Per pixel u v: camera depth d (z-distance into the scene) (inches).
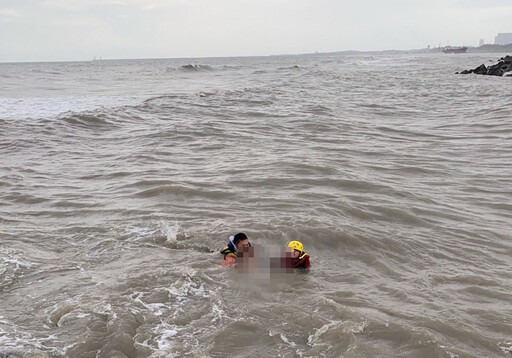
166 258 259.4
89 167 479.2
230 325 190.2
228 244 257.4
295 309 204.1
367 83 1638.8
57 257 261.6
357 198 374.9
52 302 207.3
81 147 578.9
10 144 575.8
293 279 237.9
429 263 265.6
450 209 359.3
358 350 173.3
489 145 586.6
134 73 3011.8
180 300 211.2
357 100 1101.7
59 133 647.8
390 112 908.6
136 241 285.1
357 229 306.0
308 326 190.7
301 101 1066.1
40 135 629.0
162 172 453.4
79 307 201.3
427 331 185.9
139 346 175.2
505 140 612.4
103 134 661.9
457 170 474.3
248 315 199.0
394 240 293.1
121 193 385.7
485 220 338.3
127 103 1039.6
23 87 1616.6
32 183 416.8
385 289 229.6
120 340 176.7
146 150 557.3
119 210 342.0
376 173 457.4
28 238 288.2
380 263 261.6
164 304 207.2
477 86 1427.2
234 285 227.5
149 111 861.8
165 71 3289.9
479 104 981.2
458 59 4783.5
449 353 173.5
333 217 328.2
